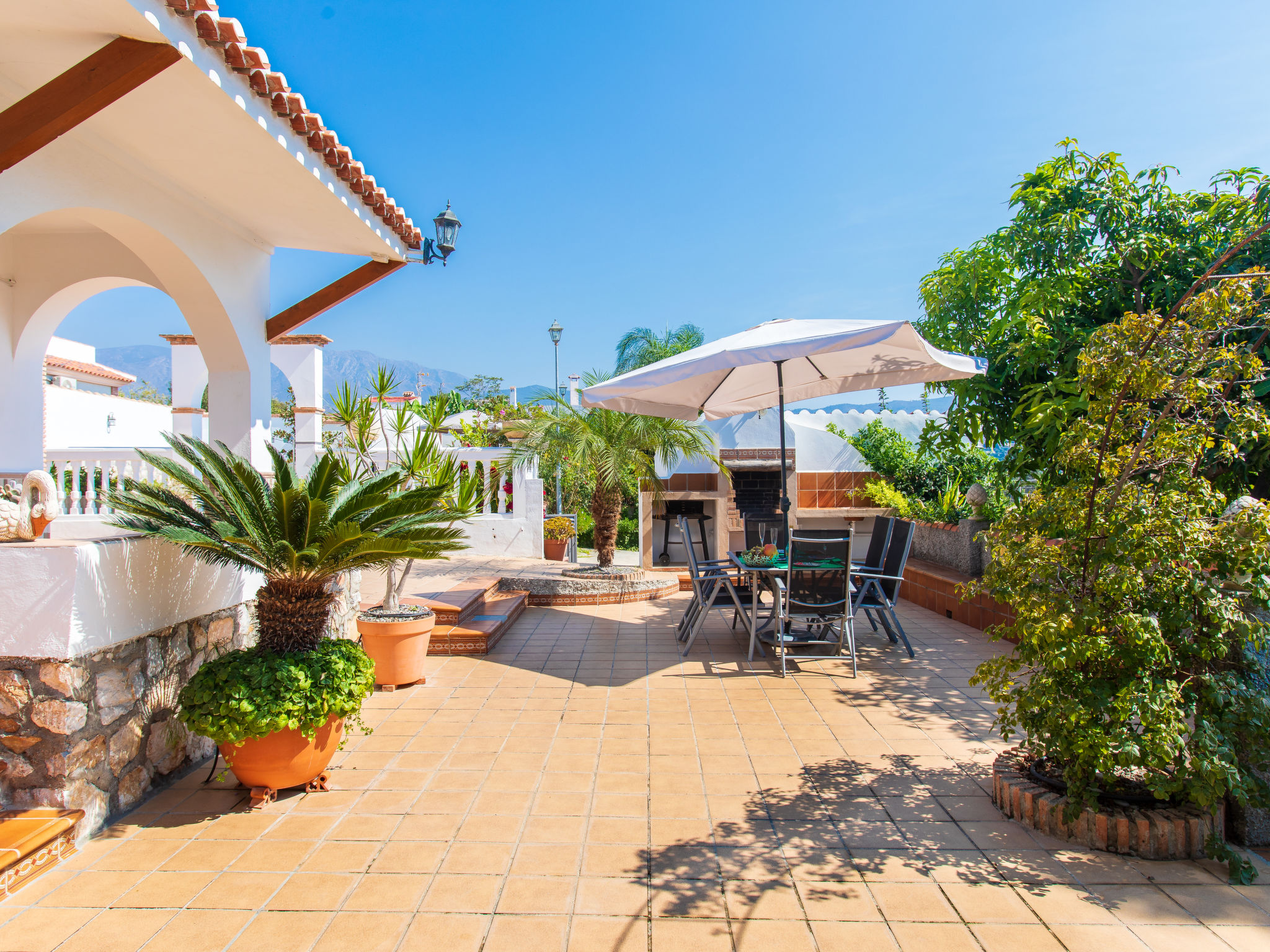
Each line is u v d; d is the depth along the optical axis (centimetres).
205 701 340
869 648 693
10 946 243
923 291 757
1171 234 641
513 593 929
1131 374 305
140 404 1823
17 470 699
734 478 1254
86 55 355
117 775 348
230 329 604
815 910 263
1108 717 295
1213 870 288
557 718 491
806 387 864
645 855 305
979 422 745
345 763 412
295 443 1433
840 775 391
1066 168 656
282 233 627
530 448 1030
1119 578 294
